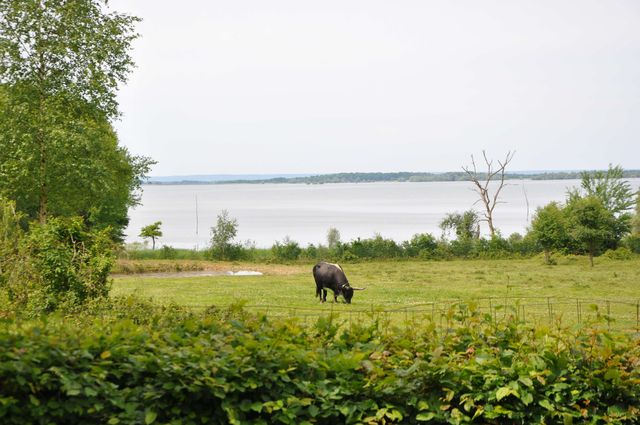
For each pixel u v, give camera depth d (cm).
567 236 4825
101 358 712
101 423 698
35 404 653
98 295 1731
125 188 5481
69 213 4325
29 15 3628
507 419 783
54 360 683
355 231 12100
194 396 718
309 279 3906
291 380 752
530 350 817
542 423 763
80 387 668
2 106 3653
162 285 3453
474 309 878
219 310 1119
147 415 686
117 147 5481
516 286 3447
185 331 807
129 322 776
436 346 819
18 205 4372
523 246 5522
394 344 834
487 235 6681
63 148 3538
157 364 720
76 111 3850
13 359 667
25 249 1767
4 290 1705
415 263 5022
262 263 5053
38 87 3672
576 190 7575
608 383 784
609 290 3250
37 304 1647
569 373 799
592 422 774
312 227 13388
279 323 841
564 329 848
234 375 721
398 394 761
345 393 753
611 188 7519
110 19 3919
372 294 3077
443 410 766
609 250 5297
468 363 788
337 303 2767
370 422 742
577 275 4031
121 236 6738
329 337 852
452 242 5469
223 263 4938
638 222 6850
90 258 1816
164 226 14025
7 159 3588
